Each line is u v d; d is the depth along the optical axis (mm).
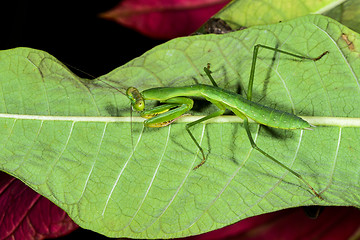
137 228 355
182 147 361
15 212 369
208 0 390
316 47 356
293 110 359
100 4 384
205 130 362
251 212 352
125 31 385
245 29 360
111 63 382
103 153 359
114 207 356
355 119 352
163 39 387
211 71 365
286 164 356
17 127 358
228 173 357
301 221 383
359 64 353
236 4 369
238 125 361
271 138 359
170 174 358
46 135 358
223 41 361
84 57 381
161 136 361
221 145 360
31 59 358
